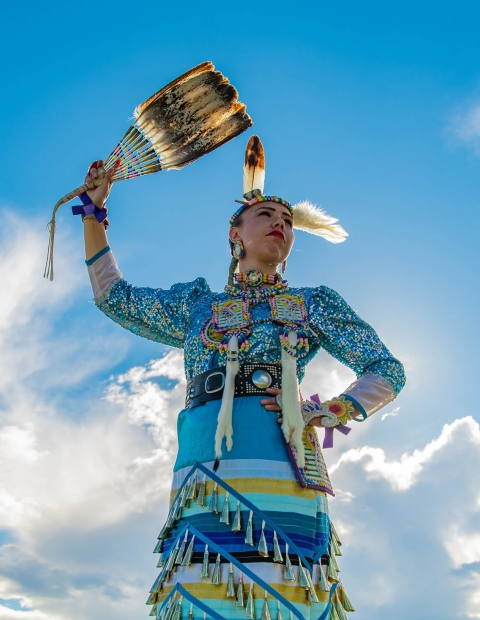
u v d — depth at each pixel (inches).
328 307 173.3
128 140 196.7
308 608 148.3
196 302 181.9
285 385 161.2
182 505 156.3
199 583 147.7
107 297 187.0
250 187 203.9
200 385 166.4
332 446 159.9
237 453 156.9
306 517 155.3
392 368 169.0
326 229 209.0
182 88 196.5
